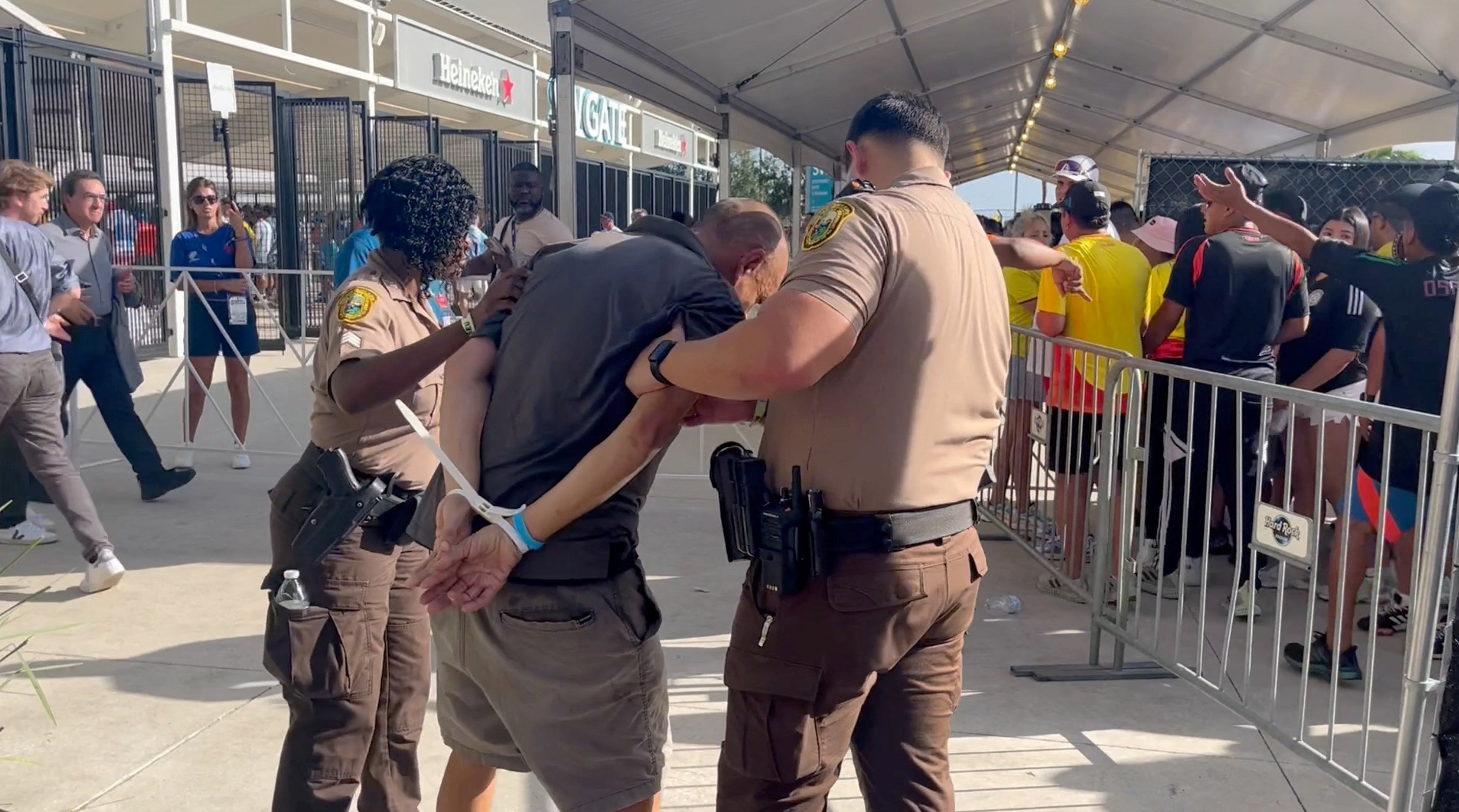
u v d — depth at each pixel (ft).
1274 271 15.89
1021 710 13.05
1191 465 16.42
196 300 24.82
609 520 7.12
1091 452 15.48
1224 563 19.58
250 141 49.14
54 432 15.93
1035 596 17.43
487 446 7.21
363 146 52.65
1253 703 13.23
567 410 6.95
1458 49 26.37
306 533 8.30
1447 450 7.97
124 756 11.48
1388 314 12.75
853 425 6.84
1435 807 6.26
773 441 7.18
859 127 7.70
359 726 8.63
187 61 49.19
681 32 25.84
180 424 29.99
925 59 37.29
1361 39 27.96
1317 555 10.86
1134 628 14.30
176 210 42.04
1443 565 8.01
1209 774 11.50
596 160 69.10
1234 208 13.56
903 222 6.86
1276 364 17.33
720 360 6.28
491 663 7.25
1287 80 34.17
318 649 8.36
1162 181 26.37
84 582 16.35
